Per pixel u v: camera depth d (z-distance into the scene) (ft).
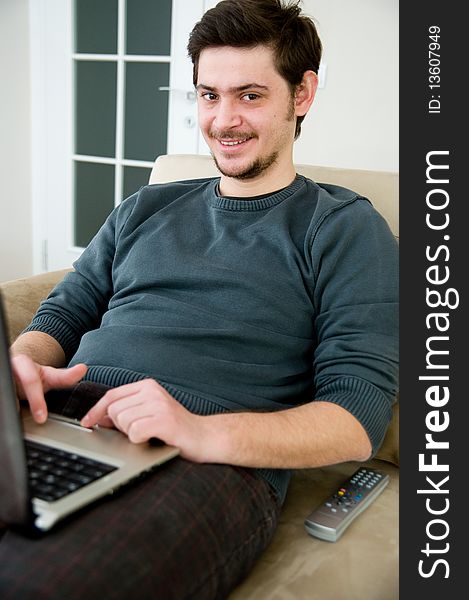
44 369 3.48
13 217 11.01
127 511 2.65
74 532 2.50
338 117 8.71
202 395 3.56
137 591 2.43
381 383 3.52
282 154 4.16
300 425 3.25
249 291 3.84
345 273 3.79
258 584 2.99
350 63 8.50
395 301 3.77
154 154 9.66
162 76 9.32
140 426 2.97
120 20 9.39
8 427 2.20
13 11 10.18
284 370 3.81
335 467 4.07
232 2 3.99
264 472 3.30
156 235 4.23
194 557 2.69
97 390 3.51
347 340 3.63
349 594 2.95
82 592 2.31
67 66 9.94
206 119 4.15
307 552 3.21
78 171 10.30
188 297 3.96
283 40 3.97
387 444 4.06
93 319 4.55
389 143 8.55
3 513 2.34
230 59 3.93
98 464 2.81
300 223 4.03
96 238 4.66
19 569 2.33
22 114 10.51
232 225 4.10
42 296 4.95
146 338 3.80
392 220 4.52
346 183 4.70
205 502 2.86
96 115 9.95
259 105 4.00
